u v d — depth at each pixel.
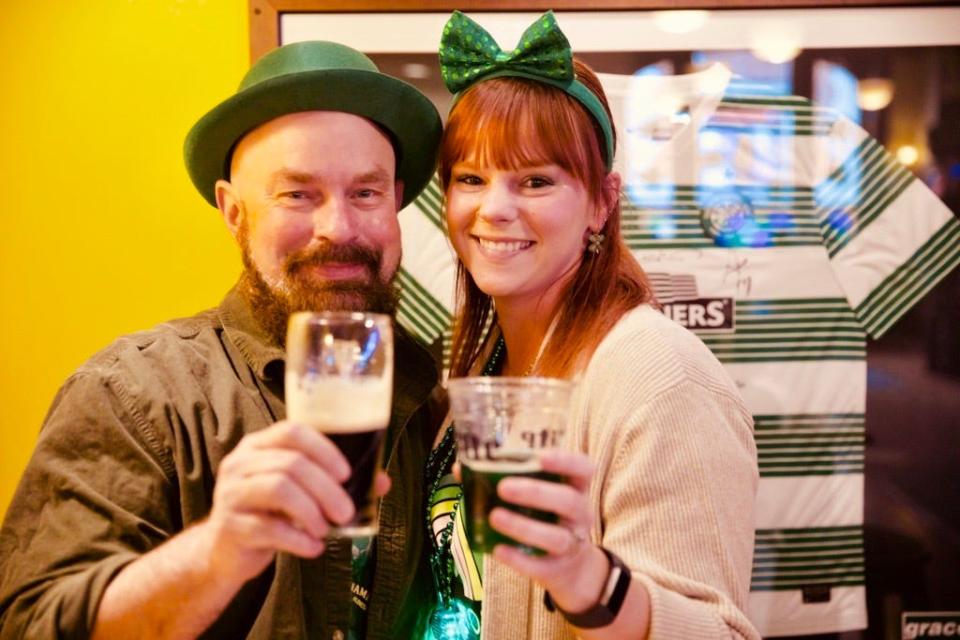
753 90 1.99
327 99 1.38
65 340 2.01
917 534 2.02
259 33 1.95
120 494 1.24
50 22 1.99
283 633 1.26
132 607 0.99
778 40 1.98
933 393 2.02
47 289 2.00
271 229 1.38
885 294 2.02
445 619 1.40
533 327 1.49
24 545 1.21
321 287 1.36
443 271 2.02
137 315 2.01
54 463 1.25
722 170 2.00
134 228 2.01
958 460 2.02
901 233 2.01
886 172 2.01
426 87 1.96
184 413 1.32
